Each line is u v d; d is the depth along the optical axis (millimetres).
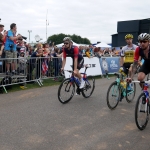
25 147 2783
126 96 4988
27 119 3812
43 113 4172
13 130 3316
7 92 5887
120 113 4316
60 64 7887
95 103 5020
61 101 4809
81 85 5129
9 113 4121
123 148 2809
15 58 6168
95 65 9266
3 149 2721
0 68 5992
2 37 6117
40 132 3266
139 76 3670
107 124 3680
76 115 4113
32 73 6957
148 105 3539
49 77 7531
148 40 3459
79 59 5168
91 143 2934
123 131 3385
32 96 5520
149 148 2826
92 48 12742
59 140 3008
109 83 7875
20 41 8133
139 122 3404
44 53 7902
